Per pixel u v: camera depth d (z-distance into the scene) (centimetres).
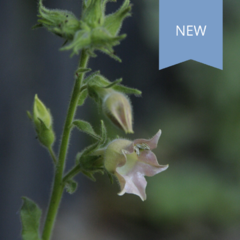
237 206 90
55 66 85
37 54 82
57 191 58
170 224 90
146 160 57
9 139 79
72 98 57
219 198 90
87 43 55
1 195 79
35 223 58
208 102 102
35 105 58
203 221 90
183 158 102
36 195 85
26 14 80
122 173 57
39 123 58
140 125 108
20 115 80
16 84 79
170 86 108
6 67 78
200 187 91
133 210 94
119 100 56
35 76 82
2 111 78
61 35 56
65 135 58
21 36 79
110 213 95
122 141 57
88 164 57
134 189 56
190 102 105
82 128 57
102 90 57
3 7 77
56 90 86
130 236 89
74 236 88
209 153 102
